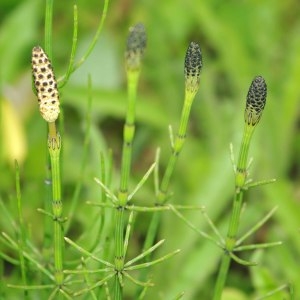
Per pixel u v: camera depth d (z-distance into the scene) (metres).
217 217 0.59
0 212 0.53
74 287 0.46
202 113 0.65
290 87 0.64
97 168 0.52
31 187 0.58
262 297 0.44
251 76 0.66
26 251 0.44
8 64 0.64
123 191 0.39
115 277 0.40
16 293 0.49
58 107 0.38
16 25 0.65
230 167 0.56
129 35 0.37
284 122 0.63
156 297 0.52
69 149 0.60
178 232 0.54
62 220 0.40
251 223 0.58
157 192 0.42
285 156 0.63
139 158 0.67
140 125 0.65
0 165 0.59
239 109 0.59
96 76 0.67
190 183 0.59
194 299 0.56
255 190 0.61
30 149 0.60
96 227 0.47
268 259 0.56
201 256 0.52
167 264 0.54
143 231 0.59
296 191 0.65
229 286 0.57
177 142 0.41
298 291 0.52
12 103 0.63
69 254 0.47
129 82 0.38
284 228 0.55
